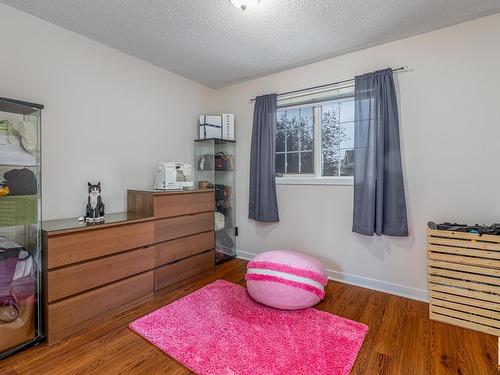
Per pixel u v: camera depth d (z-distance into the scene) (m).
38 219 1.76
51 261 1.71
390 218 2.37
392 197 2.35
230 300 2.30
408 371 1.48
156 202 2.38
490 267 1.83
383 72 2.36
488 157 2.05
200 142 3.39
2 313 1.57
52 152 2.15
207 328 1.87
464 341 1.75
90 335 1.81
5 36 1.89
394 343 1.73
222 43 2.44
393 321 1.99
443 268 1.98
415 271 2.35
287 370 1.48
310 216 2.91
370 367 1.52
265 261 2.21
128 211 2.63
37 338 1.69
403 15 2.00
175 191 2.56
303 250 2.97
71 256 1.80
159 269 2.40
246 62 2.84
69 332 1.79
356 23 2.11
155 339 1.75
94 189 2.18
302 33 2.25
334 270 2.77
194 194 2.75
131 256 2.16
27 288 1.68
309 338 1.76
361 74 2.56
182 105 3.26
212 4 1.88
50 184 2.14
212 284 2.64
